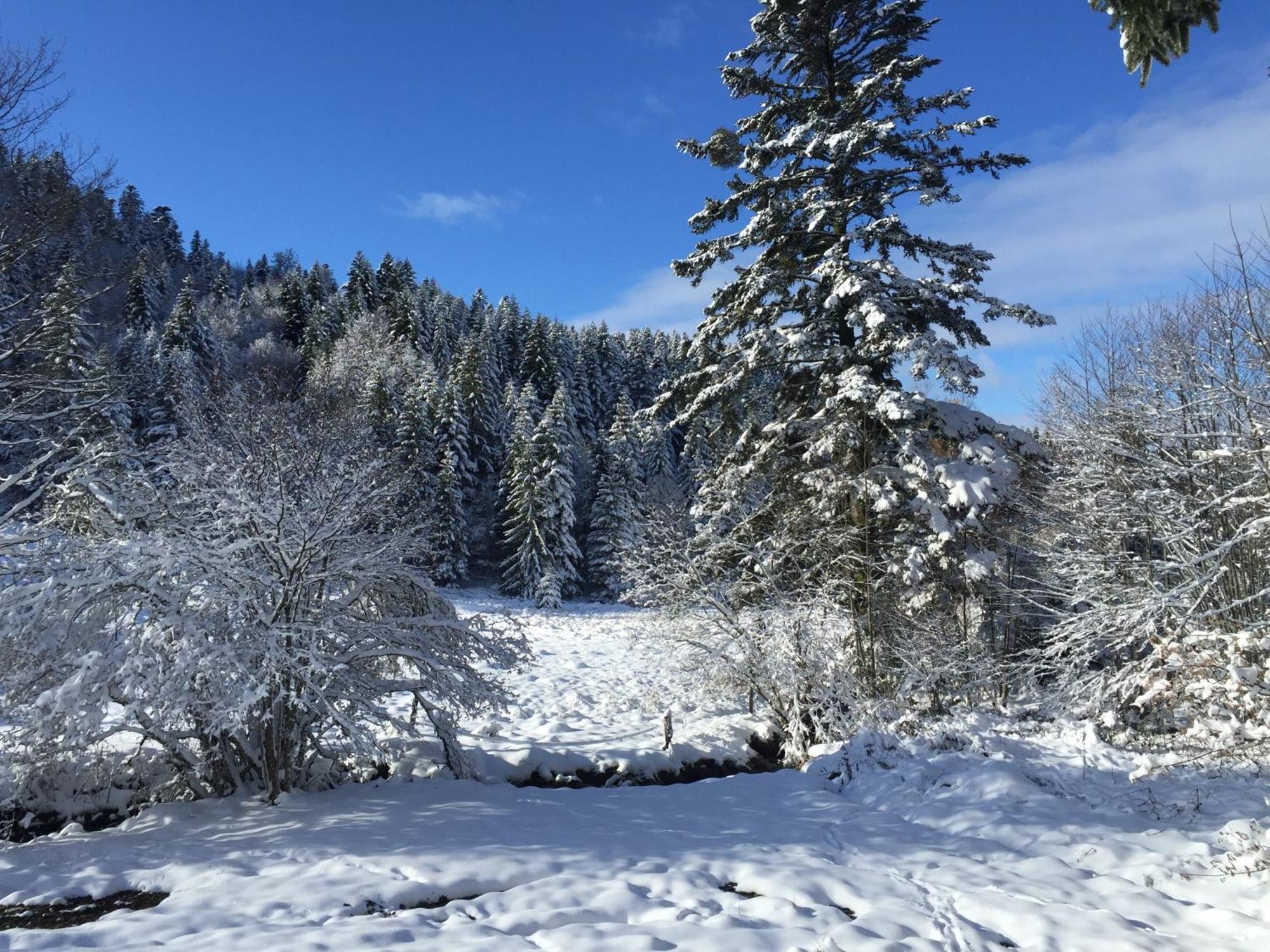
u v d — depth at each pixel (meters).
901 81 13.16
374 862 6.81
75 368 11.23
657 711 14.87
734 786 10.73
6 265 10.15
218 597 8.01
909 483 12.64
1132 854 7.12
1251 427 9.60
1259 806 7.89
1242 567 10.98
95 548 7.97
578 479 47.47
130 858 6.85
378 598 10.55
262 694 7.27
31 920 5.82
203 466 9.97
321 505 8.66
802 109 14.02
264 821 7.91
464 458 43.31
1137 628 10.62
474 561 44.12
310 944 5.08
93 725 7.14
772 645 13.13
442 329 65.94
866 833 8.43
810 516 14.12
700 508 15.11
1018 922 5.80
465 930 5.53
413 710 11.25
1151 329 14.53
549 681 17.50
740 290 14.64
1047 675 14.92
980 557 12.33
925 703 13.38
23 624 7.21
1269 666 8.66
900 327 12.60
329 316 64.81
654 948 5.22
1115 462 12.86
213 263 104.25
